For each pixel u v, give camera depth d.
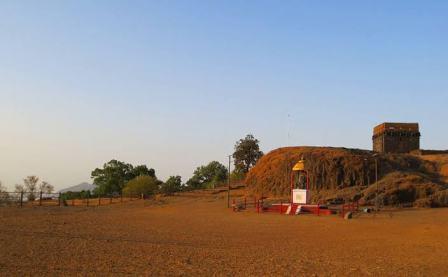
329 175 82.50
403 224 40.75
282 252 22.47
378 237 30.09
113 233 29.31
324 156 85.19
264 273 16.69
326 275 16.64
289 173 86.12
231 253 21.69
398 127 106.19
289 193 83.81
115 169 128.12
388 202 65.56
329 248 24.38
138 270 16.59
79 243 23.62
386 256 21.56
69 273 15.67
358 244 26.28
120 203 81.12
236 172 124.19
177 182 117.19
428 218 47.34
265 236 30.22
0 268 16.11
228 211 61.81
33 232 28.33
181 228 34.56
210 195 91.69
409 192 67.06
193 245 24.38
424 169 87.25
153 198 92.25
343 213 53.62
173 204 76.62
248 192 92.06
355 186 79.12
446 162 88.62
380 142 107.19
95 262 17.97
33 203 71.12
